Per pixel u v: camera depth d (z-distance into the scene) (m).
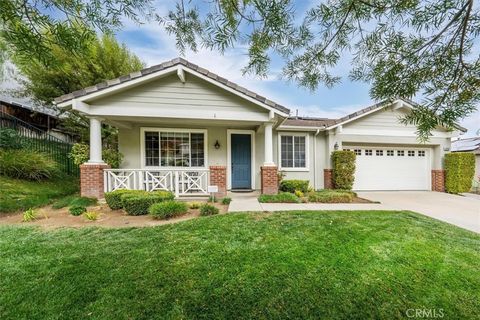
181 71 7.69
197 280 2.78
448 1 1.80
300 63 2.40
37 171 8.54
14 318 2.23
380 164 11.48
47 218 5.49
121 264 3.11
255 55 2.23
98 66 11.99
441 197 9.48
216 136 10.27
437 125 2.12
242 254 3.41
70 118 12.87
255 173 10.55
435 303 2.53
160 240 3.93
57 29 1.74
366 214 5.77
